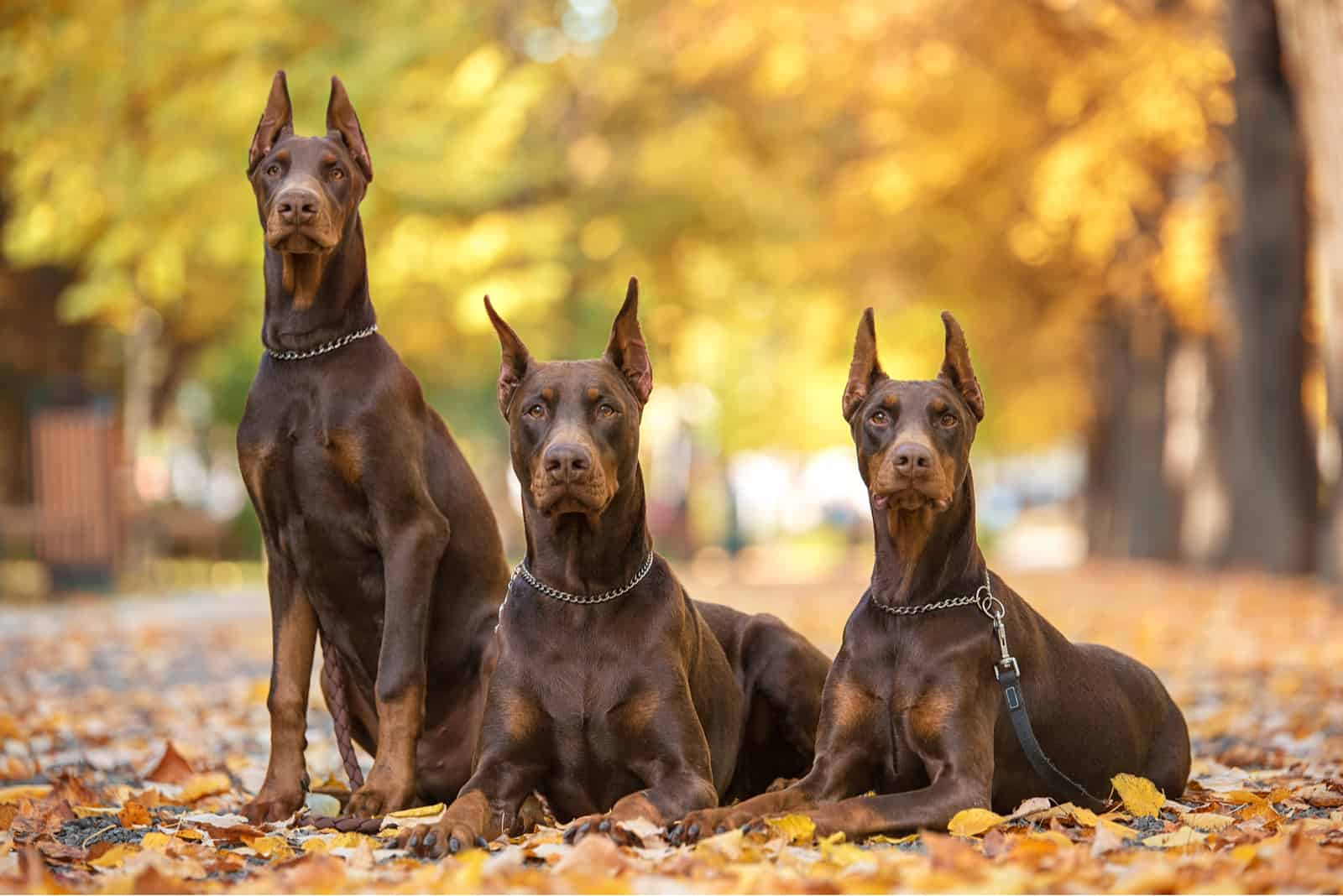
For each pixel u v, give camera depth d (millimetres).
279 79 6094
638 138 26156
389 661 5918
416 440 6094
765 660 6293
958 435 5391
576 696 5379
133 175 19422
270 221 5758
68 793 6461
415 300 22422
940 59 21875
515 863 4520
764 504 68000
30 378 26734
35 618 16422
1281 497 19828
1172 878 4215
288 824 5668
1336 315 14828
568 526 5363
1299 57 14031
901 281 27516
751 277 27656
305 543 6059
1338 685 9961
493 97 21656
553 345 25516
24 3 16875
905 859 4473
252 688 10633
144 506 24234
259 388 6047
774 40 23266
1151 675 6152
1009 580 21969
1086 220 21422
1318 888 4207
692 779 5270
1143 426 27203
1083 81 20797
